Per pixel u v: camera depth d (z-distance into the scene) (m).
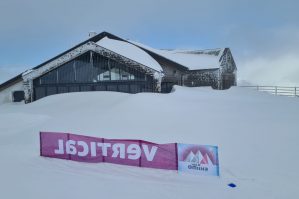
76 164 12.26
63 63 34.22
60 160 12.85
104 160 12.47
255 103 27.27
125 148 12.09
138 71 32.94
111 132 17.62
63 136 13.02
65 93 32.09
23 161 12.56
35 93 35.09
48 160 12.82
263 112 22.53
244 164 11.44
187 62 42.28
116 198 8.54
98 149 12.52
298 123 17.86
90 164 12.27
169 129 17.91
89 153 12.64
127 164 12.08
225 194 8.91
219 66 40.16
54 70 34.62
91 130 18.30
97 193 8.90
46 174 10.77
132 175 10.77
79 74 34.19
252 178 10.12
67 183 9.76
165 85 37.91
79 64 34.19
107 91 31.48
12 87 38.41
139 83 32.97
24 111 26.83
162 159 11.53
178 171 11.24
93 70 33.94
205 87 39.19
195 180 10.21
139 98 26.45
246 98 30.89
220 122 19.19
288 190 9.04
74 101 28.95
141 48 40.75
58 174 10.78
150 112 23.19
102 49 33.44
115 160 12.30
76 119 21.81
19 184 9.64
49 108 27.55
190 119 20.59
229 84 46.69
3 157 13.20
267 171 10.64
